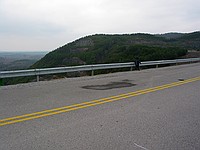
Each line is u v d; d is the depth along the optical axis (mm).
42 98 7992
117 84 11430
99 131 4828
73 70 14547
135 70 19578
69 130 4867
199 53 40812
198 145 4223
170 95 8742
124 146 4125
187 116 6016
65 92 9172
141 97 8336
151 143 4273
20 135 4570
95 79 13406
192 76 14984
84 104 7160
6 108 6605
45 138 4430
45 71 13062
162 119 5723
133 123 5375
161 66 25078
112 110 6496
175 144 4250
